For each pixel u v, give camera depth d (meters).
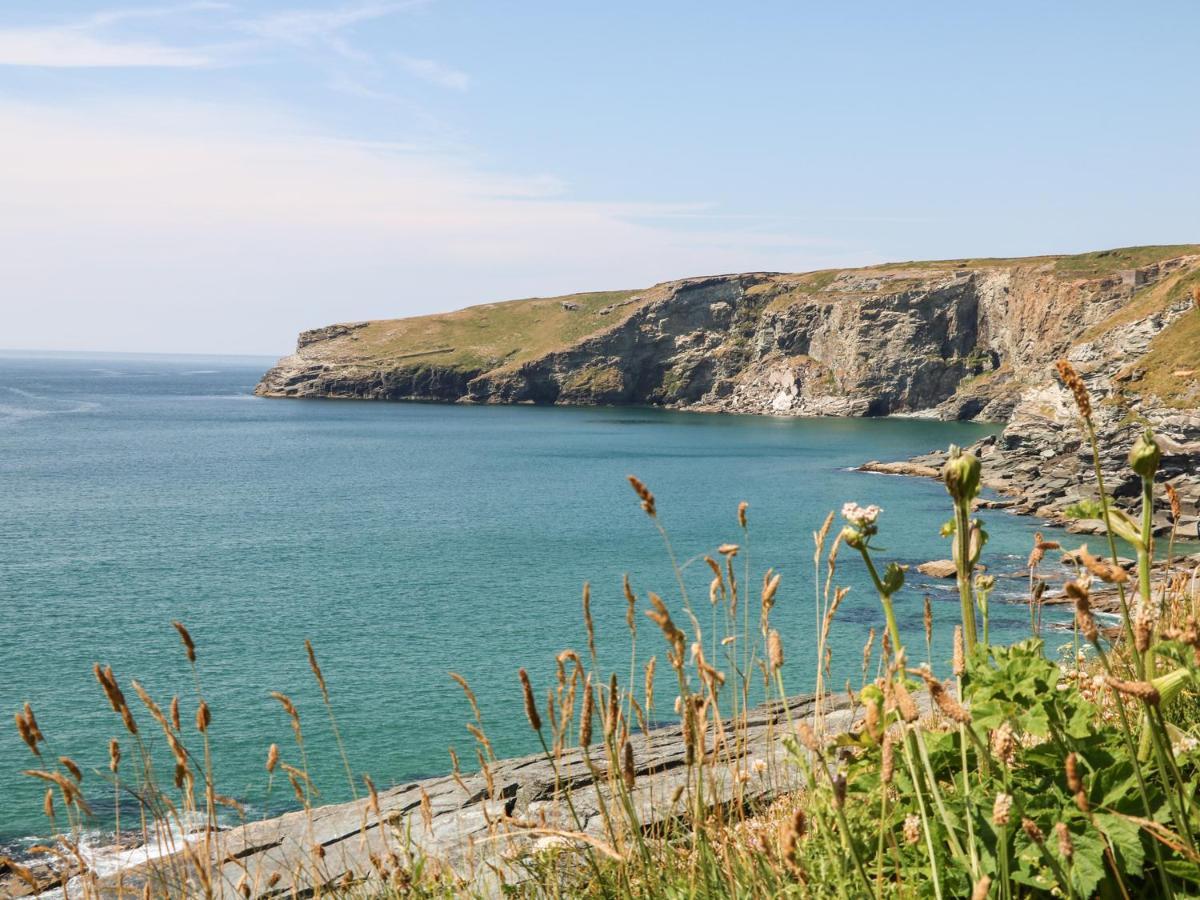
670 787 5.39
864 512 3.34
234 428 187.25
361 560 65.75
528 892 4.30
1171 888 2.79
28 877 4.14
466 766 28.44
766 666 4.57
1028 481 94.25
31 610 51.03
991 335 197.75
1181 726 4.00
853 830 3.49
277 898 5.61
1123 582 2.27
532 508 90.31
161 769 27.81
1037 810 3.08
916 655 25.48
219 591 55.91
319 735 32.16
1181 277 137.62
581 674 3.67
